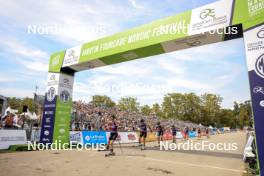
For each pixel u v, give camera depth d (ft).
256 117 17.56
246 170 18.99
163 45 27.02
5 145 31.24
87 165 19.88
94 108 79.10
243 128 306.35
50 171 17.20
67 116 36.91
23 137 34.37
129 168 18.79
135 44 28.37
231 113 327.88
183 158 25.85
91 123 56.49
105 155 26.00
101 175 16.16
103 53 31.30
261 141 17.03
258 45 18.61
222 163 22.89
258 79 18.04
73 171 17.33
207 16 23.20
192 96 274.57
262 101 17.56
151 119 108.99
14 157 24.13
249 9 19.97
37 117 50.01
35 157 24.26
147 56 30.91
